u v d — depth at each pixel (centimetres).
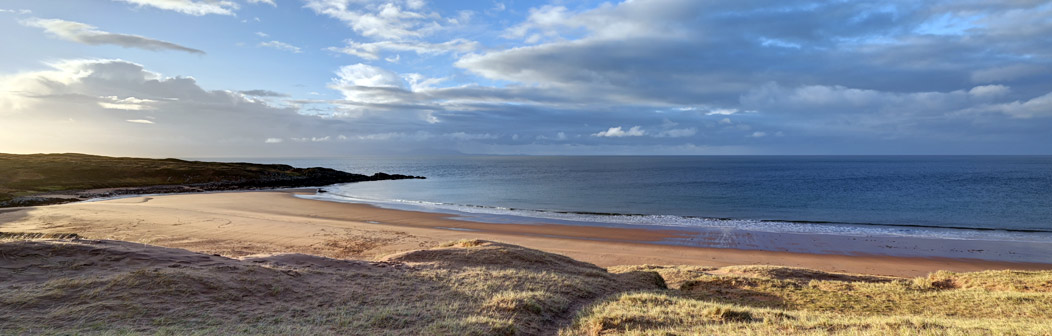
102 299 930
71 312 862
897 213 4894
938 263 2608
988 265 2562
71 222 3234
